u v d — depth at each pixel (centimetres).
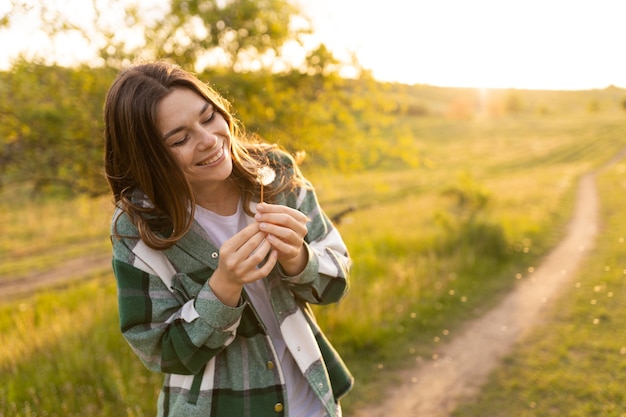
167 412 149
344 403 438
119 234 136
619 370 420
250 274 122
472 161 4369
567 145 5256
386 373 484
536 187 2136
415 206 1759
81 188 565
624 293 599
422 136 6419
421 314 607
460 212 1377
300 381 154
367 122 633
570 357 465
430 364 497
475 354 510
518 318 591
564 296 638
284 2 555
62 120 503
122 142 129
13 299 1042
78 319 597
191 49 528
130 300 133
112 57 467
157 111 123
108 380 421
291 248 125
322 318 540
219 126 131
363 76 588
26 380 432
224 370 143
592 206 1491
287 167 157
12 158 550
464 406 416
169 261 138
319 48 562
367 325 545
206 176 131
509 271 798
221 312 126
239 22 534
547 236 1055
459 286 705
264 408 142
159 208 134
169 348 129
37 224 1683
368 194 2358
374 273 773
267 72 564
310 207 159
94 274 1223
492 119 8544
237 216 148
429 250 880
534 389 421
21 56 455
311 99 607
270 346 144
